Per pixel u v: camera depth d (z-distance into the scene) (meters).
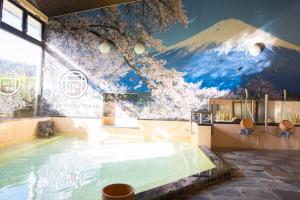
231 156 5.20
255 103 6.52
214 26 6.92
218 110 6.55
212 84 6.92
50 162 4.76
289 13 6.64
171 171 4.36
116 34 7.36
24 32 6.68
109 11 7.39
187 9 7.03
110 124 7.41
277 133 6.09
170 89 7.11
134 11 7.28
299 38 6.61
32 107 7.54
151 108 7.20
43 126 6.89
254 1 6.77
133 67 7.28
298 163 4.71
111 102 7.41
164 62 7.13
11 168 4.34
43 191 3.43
